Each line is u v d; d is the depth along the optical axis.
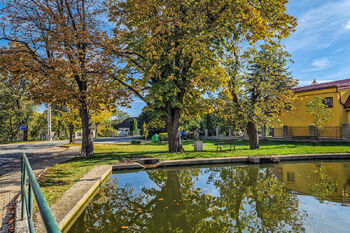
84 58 12.31
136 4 10.97
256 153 13.27
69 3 12.37
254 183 7.87
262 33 12.05
